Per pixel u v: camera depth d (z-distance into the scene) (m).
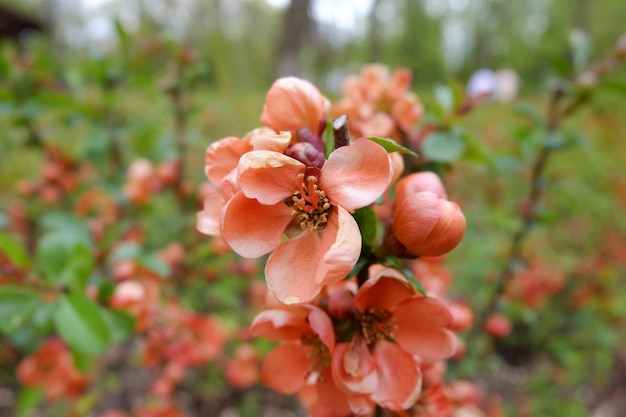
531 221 0.23
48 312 0.16
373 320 0.09
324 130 0.09
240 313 0.33
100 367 0.35
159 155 0.30
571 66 0.21
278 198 0.08
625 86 0.19
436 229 0.09
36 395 0.23
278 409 0.34
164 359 0.26
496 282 0.26
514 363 0.41
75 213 0.29
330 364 0.10
